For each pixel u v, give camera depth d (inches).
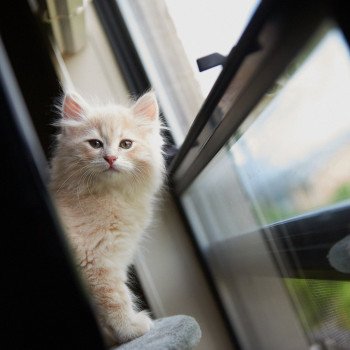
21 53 22.3
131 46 24.0
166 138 23.1
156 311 22.2
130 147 19.3
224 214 21.1
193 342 14.9
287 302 16.7
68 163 18.8
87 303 9.5
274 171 15.7
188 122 22.1
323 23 9.2
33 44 22.5
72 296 9.3
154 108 20.5
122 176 18.7
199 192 22.7
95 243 17.5
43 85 22.3
